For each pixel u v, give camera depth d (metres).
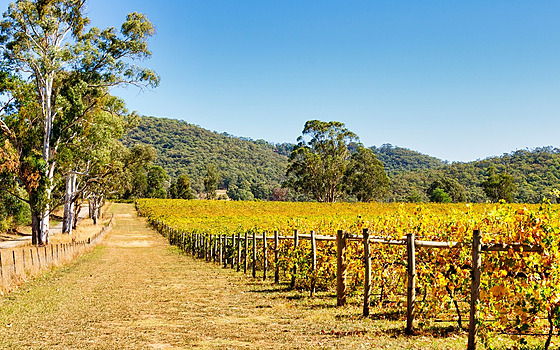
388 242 8.37
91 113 37.06
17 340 7.01
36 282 15.23
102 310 9.88
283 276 15.81
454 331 7.10
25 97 33.66
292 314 9.02
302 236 11.99
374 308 9.22
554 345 5.90
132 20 34.81
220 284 14.45
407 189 136.75
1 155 30.75
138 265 21.89
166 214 65.94
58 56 32.25
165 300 11.27
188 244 30.80
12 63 31.97
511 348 5.78
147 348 6.44
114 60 34.00
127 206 108.44
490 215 7.16
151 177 129.50
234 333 7.41
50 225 66.75
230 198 153.38
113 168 45.31
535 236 5.75
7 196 40.03
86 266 21.25
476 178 140.00
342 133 95.06
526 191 99.12
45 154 33.62
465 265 6.90
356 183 97.62
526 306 5.67
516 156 150.50
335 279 12.24
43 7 32.31
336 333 7.16
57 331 7.70
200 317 8.97
